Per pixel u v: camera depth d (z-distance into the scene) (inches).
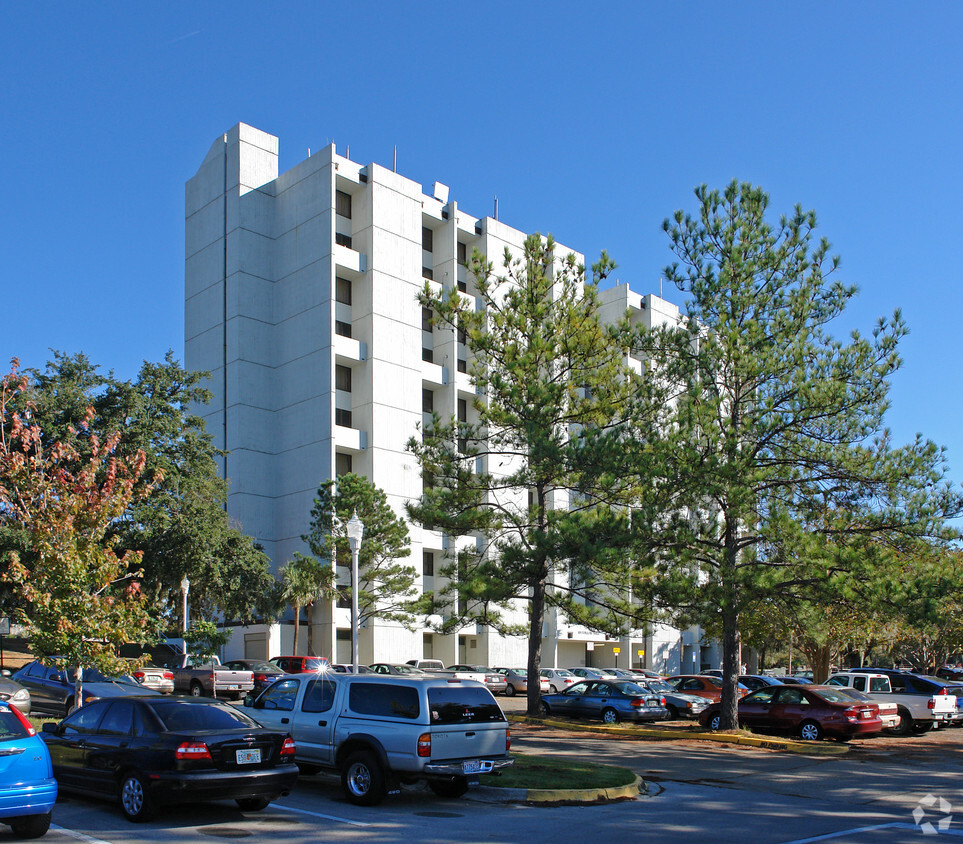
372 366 2169.0
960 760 794.8
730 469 842.8
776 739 882.1
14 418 789.9
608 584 1034.1
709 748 850.1
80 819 447.8
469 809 504.4
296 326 2263.8
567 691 1150.3
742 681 1315.2
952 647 1988.2
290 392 2250.2
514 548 1005.2
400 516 2148.1
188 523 1663.4
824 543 823.7
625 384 1058.1
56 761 486.6
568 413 1059.3
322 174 2249.0
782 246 943.7
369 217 2239.2
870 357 873.5
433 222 2409.0
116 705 478.0
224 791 431.8
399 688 505.4
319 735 526.0
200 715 467.5
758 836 439.2
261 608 1819.6
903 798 574.6
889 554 820.6
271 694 567.5
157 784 428.1
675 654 2770.7
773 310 940.0
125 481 735.1
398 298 2251.5
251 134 2385.6
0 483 737.6
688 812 513.7
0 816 375.2
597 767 644.7
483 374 1089.4
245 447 2224.4
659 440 880.9
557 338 1071.0
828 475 882.1
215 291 2364.7
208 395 1814.7
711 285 930.7
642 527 869.8
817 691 921.5
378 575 1800.0
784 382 892.6
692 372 935.0
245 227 2327.8
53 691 935.7
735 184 949.2
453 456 1089.4
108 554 706.2
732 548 919.7
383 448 2154.3
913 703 1060.5
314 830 427.8
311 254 2250.2
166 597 1795.0
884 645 1899.6
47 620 681.0
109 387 1697.8
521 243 2522.1
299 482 2180.1
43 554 686.5
